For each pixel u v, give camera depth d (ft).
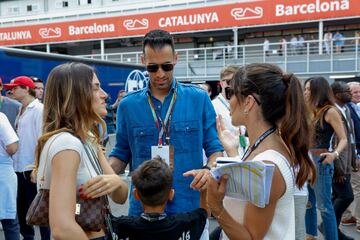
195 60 67.31
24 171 13.34
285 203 4.70
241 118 5.13
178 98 7.32
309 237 12.88
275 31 78.59
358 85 18.97
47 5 104.73
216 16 66.85
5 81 19.97
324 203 11.78
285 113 4.79
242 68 5.13
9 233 12.33
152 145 7.28
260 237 4.63
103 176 5.17
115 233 5.74
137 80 33.53
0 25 89.30
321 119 11.64
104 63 28.81
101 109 5.78
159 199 6.10
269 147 4.82
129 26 73.61
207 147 7.61
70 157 4.77
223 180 4.65
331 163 11.56
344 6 57.77
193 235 6.26
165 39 6.97
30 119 13.55
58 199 4.58
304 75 53.78
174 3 73.87
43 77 22.33
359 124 15.20
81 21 77.41
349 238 13.09
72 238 4.48
